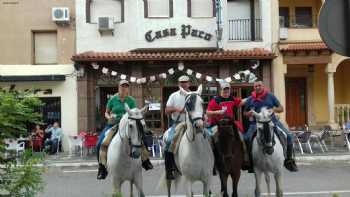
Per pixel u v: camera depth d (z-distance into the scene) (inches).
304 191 560.1
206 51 1042.7
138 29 1034.7
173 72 1026.7
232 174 435.2
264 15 1066.7
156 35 1035.9
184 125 415.2
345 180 641.6
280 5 1123.3
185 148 394.3
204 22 1041.5
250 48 1059.9
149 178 686.5
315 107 1136.8
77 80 1042.1
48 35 1068.5
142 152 408.5
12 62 1048.8
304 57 1056.2
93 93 1045.8
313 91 1137.4
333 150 954.1
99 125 1051.3
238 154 431.5
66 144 1038.4
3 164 282.8
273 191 563.2
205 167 391.9
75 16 1058.1
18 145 333.1
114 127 424.2
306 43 1060.5
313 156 866.1
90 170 782.5
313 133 958.4
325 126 1058.7
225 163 421.1
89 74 1047.0
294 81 1144.8
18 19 1056.2
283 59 1055.6
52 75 1032.8
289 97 1140.5
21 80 1027.3
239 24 1078.4
